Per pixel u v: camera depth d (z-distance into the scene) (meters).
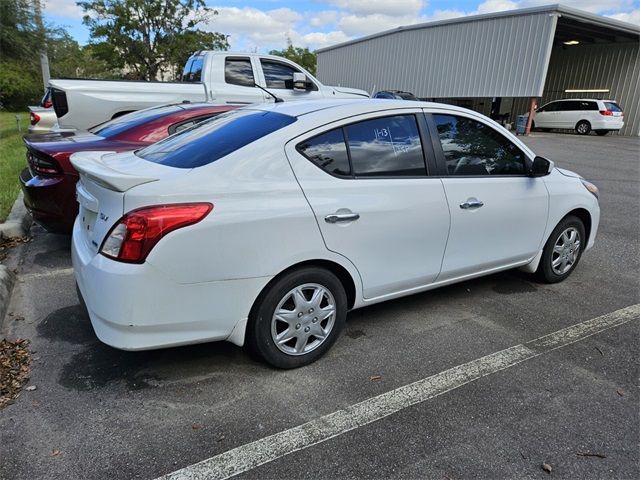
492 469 2.24
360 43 30.17
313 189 2.84
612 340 3.45
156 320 2.50
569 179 4.42
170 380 2.87
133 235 2.40
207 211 2.50
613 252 5.48
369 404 2.68
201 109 5.66
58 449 2.30
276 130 2.88
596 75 25.59
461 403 2.71
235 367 3.01
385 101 3.35
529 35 20.12
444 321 3.70
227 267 2.58
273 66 8.93
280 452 2.32
